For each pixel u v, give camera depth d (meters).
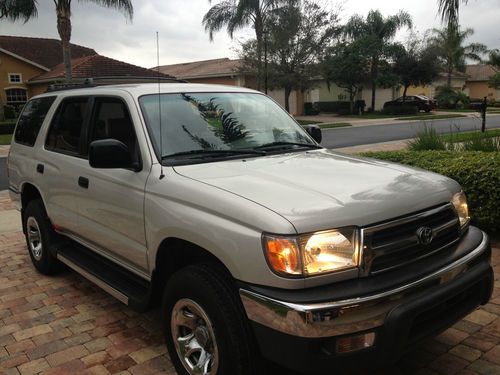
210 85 4.42
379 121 32.84
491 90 60.97
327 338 2.48
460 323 3.95
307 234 2.55
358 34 41.50
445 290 2.79
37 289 4.99
